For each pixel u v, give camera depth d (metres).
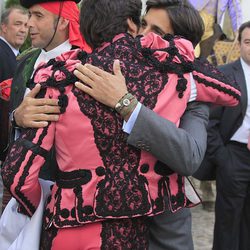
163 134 1.62
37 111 1.65
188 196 1.79
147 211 1.65
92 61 1.70
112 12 1.72
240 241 3.83
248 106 3.64
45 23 2.54
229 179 3.66
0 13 5.94
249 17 7.36
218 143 3.67
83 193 1.63
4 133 3.21
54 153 1.77
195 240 4.47
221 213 3.75
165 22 1.98
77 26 2.57
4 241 1.96
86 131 1.63
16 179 1.64
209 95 1.78
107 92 1.62
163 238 1.83
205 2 5.58
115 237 1.65
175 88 1.71
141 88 1.67
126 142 1.64
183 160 1.65
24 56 2.71
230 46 5.38
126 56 1.71
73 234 1.66
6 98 2.77
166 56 1.73
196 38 2.02
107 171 1.64
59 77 1.67
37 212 1.77
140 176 1.66
